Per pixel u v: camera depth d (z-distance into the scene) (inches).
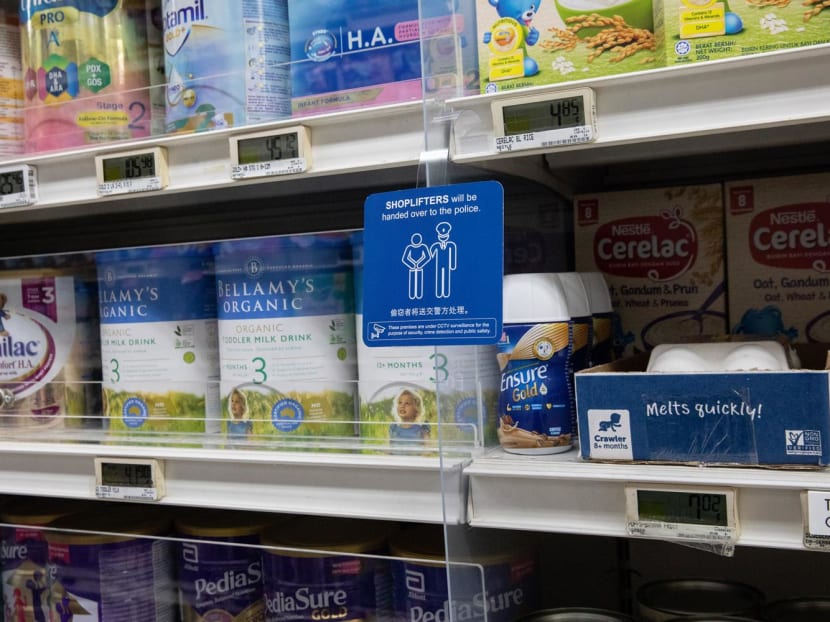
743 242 48.3
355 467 43.4
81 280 59.5
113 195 49.8
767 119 34.3
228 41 49.4
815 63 33.6
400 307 38.7
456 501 39.4
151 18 58.2
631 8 39.7
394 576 48.8
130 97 55.7
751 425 35.5
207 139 47.4
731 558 53.1
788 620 41.1
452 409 40.0
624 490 36.4
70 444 52.6
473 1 42.9
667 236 49.9
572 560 50.3
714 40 36.6
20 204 52.8
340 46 46.8
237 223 74.0
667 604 42.6
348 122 44.0
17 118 58.8
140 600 54.5
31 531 58.1
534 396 41.5
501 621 43.1
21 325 57.9
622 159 51.1
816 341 46.7
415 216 38.6
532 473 38.4
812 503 32.9
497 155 38.7
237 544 51.0
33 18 55.5
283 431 49.0
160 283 52.9
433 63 39.7
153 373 53.0
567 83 37.3
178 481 48.3
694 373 36.4
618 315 51.1
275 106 49.7
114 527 56.2
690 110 35.7
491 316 36.4
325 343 49.1
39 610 57.7
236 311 50.1
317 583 48.1
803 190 46.9
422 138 42.1
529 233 48.5
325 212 70.6
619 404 37.9
